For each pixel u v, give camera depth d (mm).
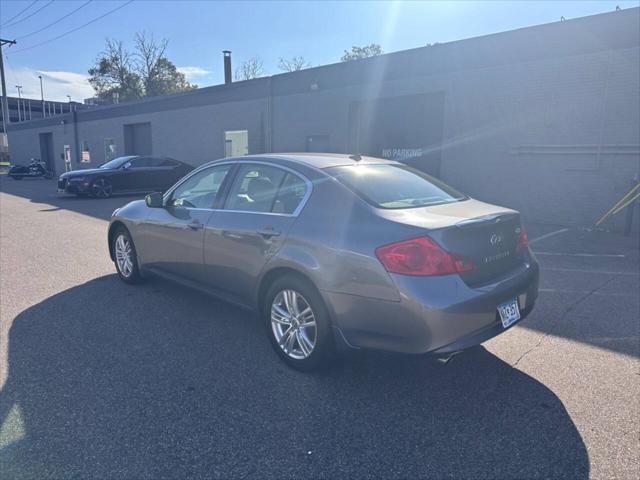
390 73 13234
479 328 2949
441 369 3484
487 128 11391
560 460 2465
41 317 4531
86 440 2629
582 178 10078
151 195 4840
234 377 3367
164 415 2879
